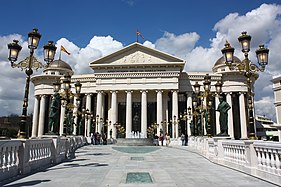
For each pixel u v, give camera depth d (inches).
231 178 392.2
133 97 2608.3
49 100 2746.1
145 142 1706.4
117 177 396.5
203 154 805.2
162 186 329.1
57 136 605.3
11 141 379.6
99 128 2411.4
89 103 2613.2
